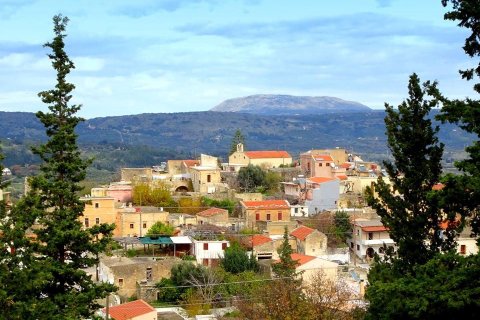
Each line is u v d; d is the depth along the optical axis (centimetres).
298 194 12138
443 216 3222
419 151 3281
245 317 5622
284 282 5762
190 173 13175
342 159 15250
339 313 5075
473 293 2212
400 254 3216
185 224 10069
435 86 3281
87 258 3416
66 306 3219
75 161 3425
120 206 10500
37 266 2802
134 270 7706
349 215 10338
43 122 3425
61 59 3444
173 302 7369
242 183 12975
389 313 2508
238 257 8075
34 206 3017
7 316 2619
